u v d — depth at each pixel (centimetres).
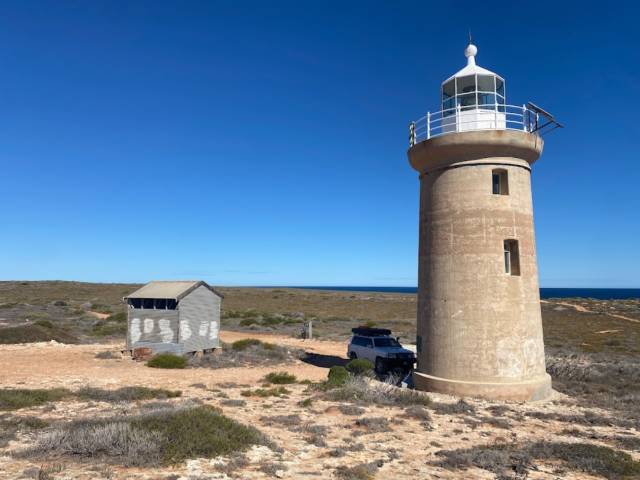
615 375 2278
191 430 998
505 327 1692
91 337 3516
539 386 1702
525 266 1764
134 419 1067
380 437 1155
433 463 959
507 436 1203
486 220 1730
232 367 2439
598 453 1013
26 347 2756
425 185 1919
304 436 1134
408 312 7269
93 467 818
